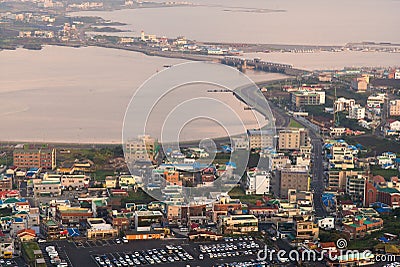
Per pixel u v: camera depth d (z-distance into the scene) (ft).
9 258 622.54
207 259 607.78
